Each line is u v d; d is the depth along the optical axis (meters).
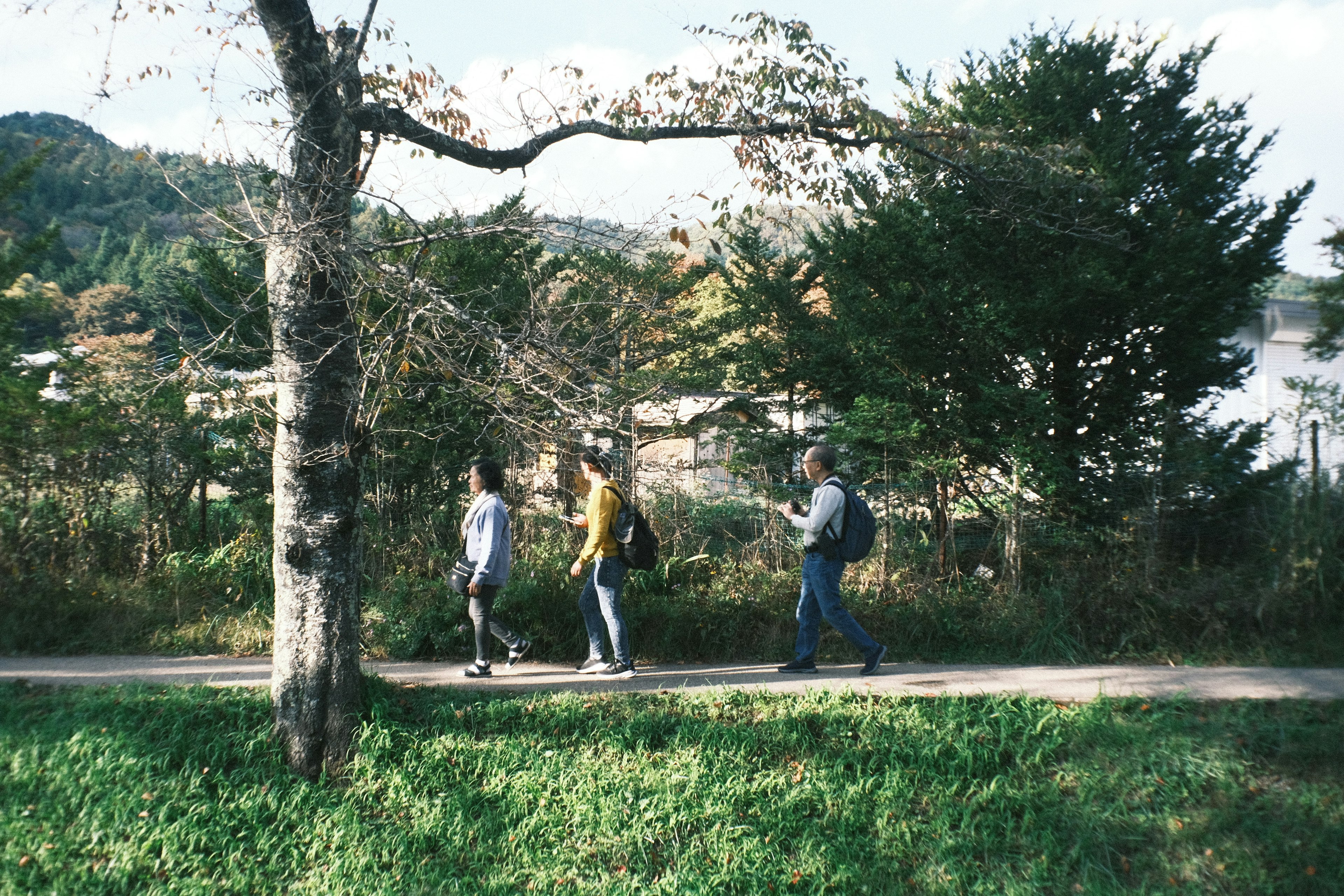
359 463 5.41
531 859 4.59
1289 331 13.68
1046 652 7.30
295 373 5.16
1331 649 6.86
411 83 6.62
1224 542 8.36
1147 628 7.35
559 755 5.35
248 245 5.12
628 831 4.74
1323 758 5.00
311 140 4.99
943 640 7.61
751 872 4.47
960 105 10.50
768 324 12.00
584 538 8.80
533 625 7.44
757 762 5.33
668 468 9.30
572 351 5.32
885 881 4.45
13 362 8.50
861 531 6.65
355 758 5.17
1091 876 4.39
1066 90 9.87
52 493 8.55
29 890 4.12
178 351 5.76
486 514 6.64
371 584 8.41
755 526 9.07
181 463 9.08
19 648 7.22
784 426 12.84
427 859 4.58
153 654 7.25
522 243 9.11
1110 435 9.23
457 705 5.87
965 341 9.70
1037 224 7.75
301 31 4.94
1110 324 9.41
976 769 5.21
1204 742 5.21
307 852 4.59
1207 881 4.25
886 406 8.95
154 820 4.61
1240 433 9.14
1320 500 7.62
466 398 5.96
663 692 6.19
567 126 6.43
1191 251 8.92
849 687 6.15
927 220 9.82
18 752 5.01
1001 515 8.59
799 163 6.70
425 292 5.04
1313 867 4.18
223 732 5.36
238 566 8.54
